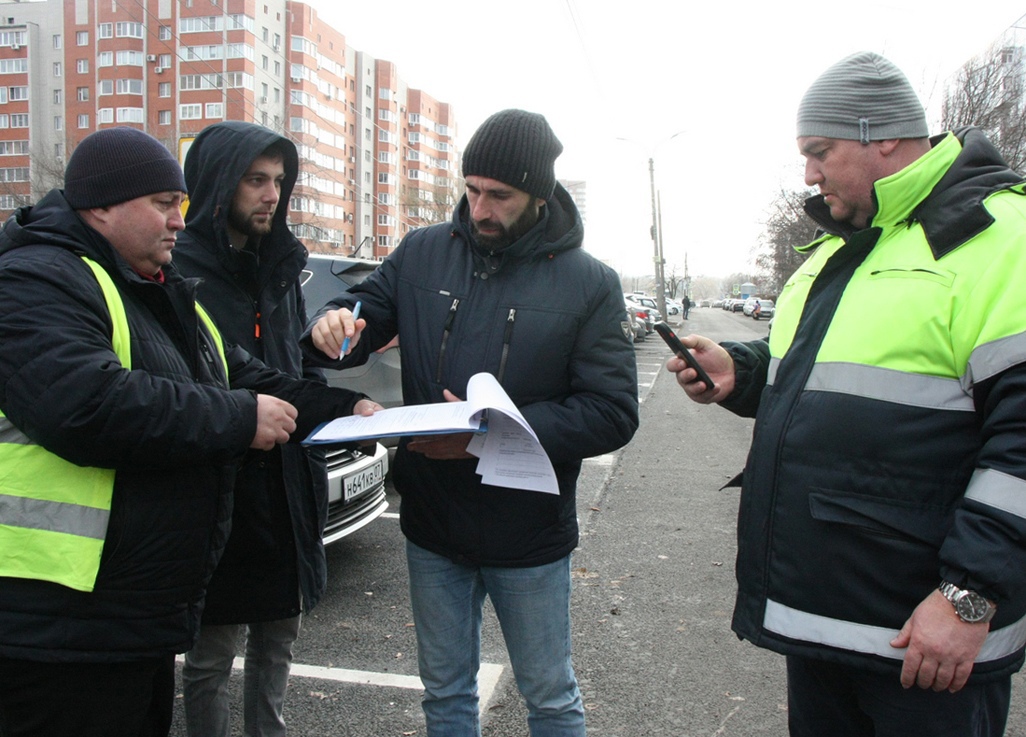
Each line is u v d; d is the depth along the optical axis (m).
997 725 1.64
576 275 2.00
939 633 1.41
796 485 1.64
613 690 3.03
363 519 3.98
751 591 1.74
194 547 1.67
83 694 1.56
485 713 2.84
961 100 16.70
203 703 2.21
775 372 1.79
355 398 2.14
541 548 2.01
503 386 1.97
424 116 91.25
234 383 2.14
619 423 1.98
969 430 1.50
